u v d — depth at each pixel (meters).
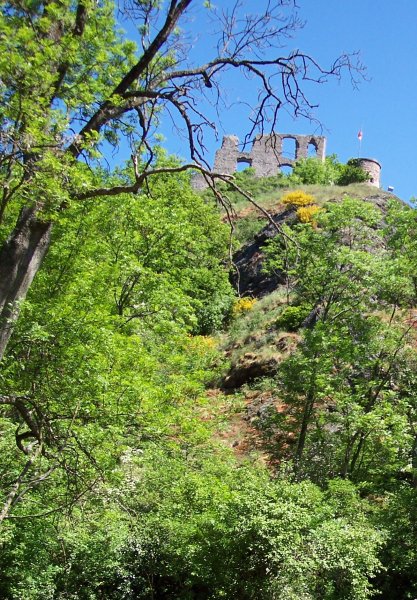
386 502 14.72
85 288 11.63
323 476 15.77
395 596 12.56
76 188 7.28
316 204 40.03
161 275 15.55
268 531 10.57
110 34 7.86
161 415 10.89
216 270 25.77
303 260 17.80
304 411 16.91
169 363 14.20
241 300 32.12
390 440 14.88
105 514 10.35
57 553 11.15
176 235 17.11
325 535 10.90
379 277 17.47
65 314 9.99
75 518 9.97
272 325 27.42
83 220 13.08
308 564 10.48
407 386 17.44
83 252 13.17
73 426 8.59
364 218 18.70
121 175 18.19
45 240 7.25
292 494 11.57
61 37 6.87
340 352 16.78
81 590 11.56
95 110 8.19
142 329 14.02
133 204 15.82
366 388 16.75
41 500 9.52
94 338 9.89
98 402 9.53
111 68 7.74
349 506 13.35
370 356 18.03
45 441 8.27
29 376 9.11
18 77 6.36
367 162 59.88
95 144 7.81
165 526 11.82
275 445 17.44
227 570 11.06
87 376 9.27
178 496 12.23
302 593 11.00
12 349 9.41
